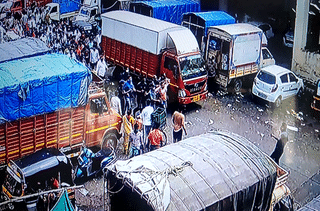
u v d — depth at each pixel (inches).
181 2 895.7
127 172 360.8
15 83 430.6
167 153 395.2
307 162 582.2
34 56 538.3
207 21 784.9
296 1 785.6
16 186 404.2
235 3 929.5
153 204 332.2
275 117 703.7
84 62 784.3
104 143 533.0
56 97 460.8
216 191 362.0
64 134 482.9
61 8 842.2
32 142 461.1
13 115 436.8
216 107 728.3
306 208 374.9
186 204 344.8
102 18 772.0
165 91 662.5
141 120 541.0
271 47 890.7
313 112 705.0
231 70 741.9
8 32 792.3
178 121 545.6
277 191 430.3
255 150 424.8
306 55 757.3
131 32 714.2
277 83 710.5
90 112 500.4
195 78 672.4
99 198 467.8
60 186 420.5
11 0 784.9
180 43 665.6
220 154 401.4
